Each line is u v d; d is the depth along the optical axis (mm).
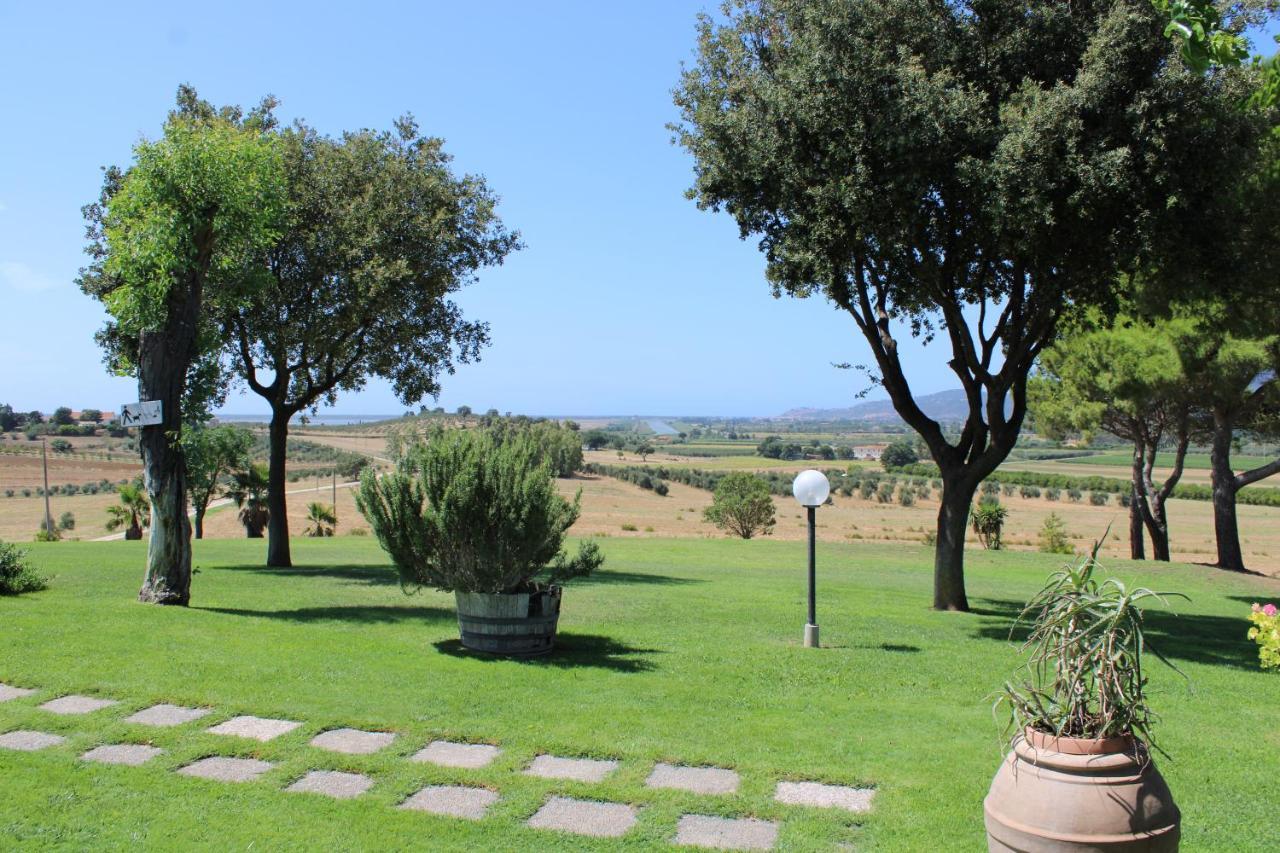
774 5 12180
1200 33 4086
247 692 6656
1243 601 17484
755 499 35594
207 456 26703
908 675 8289
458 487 8367
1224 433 22000
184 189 10414
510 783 5141
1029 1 11039
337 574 16672
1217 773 5684
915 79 10203
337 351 18297
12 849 4168
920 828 4609
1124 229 10266
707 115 11836
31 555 17734
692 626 11180
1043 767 3303
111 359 18109
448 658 8211
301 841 4355
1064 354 23281
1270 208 12141
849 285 12781
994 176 9867
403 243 17281
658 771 5398
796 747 5871
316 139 18281
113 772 5125
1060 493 74812
